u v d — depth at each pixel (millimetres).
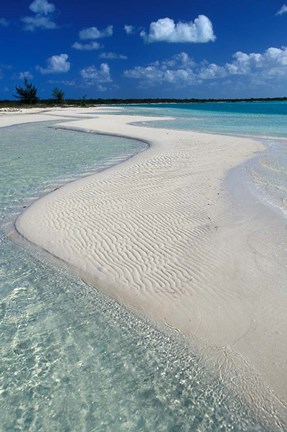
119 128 26969
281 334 4453
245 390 3787
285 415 3525
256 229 7434
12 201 9734
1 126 30938
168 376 4012
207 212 8422
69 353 4332
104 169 13156
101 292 5477
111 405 3680
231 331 4559
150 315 4934
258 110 66750
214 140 19391
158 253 6477
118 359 4246
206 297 5203
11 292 5551
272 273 5750
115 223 7848
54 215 8445
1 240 7340
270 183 10992
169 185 10664
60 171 13047
